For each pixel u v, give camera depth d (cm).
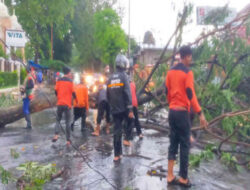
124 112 486
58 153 535
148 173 421
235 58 607
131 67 857
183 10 640
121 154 498
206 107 628
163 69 713
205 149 524
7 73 2111
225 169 452
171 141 390
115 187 370
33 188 346
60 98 606
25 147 580
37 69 2998
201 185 381
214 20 648
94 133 705
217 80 645
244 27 588
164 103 727
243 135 547
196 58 669
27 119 798
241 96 616
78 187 371
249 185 382
